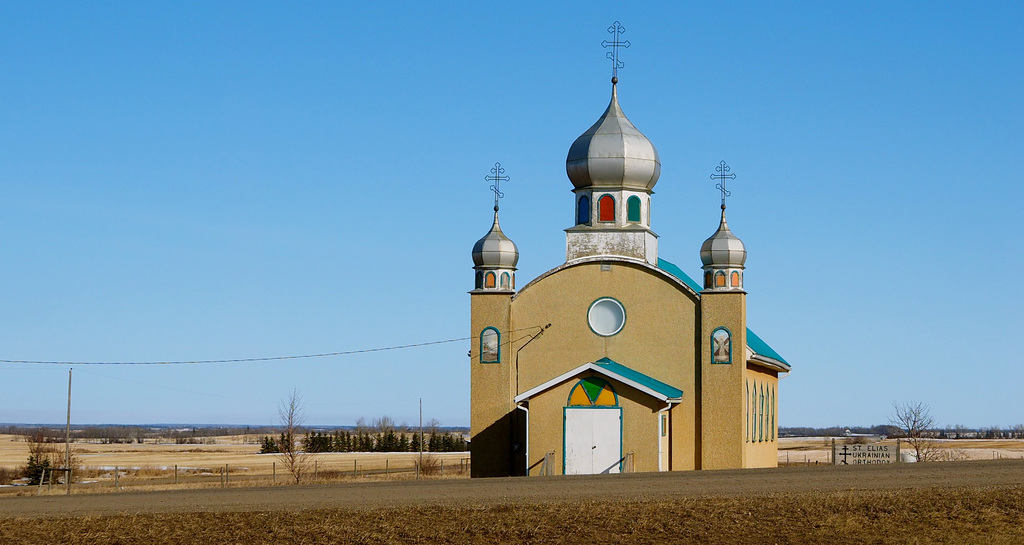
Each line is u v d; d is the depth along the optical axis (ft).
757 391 211.82
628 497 122.01
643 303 195.00
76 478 292.20
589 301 196.75
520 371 197.47
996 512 107.04
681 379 192.03
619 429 184.55
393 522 109.29
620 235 201.36
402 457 410.52
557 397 186.70
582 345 196.03
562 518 108.99
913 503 111.75
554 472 185.16
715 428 189.26
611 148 202.80
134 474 321.73
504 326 198.70
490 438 196.75
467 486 143.13
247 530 108.06
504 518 109.50
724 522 106.01
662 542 100.12
